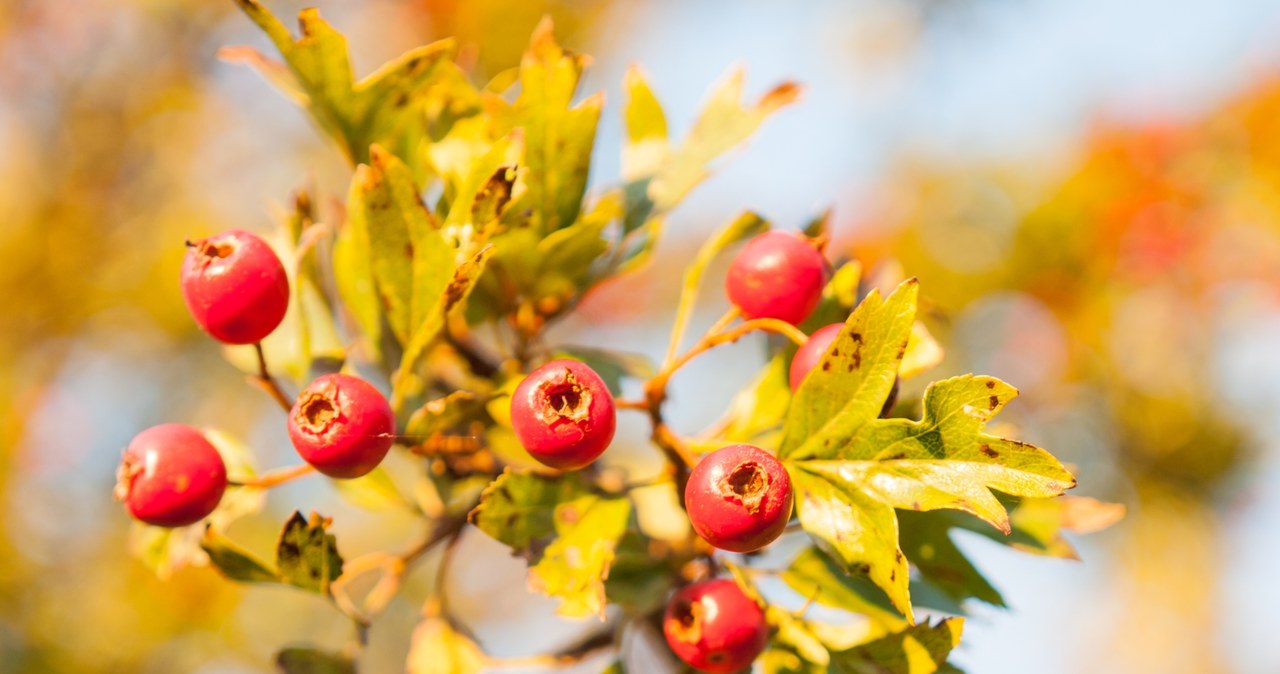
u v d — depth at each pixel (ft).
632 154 1.23
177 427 1.12
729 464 1.06
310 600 2.22
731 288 1.13
